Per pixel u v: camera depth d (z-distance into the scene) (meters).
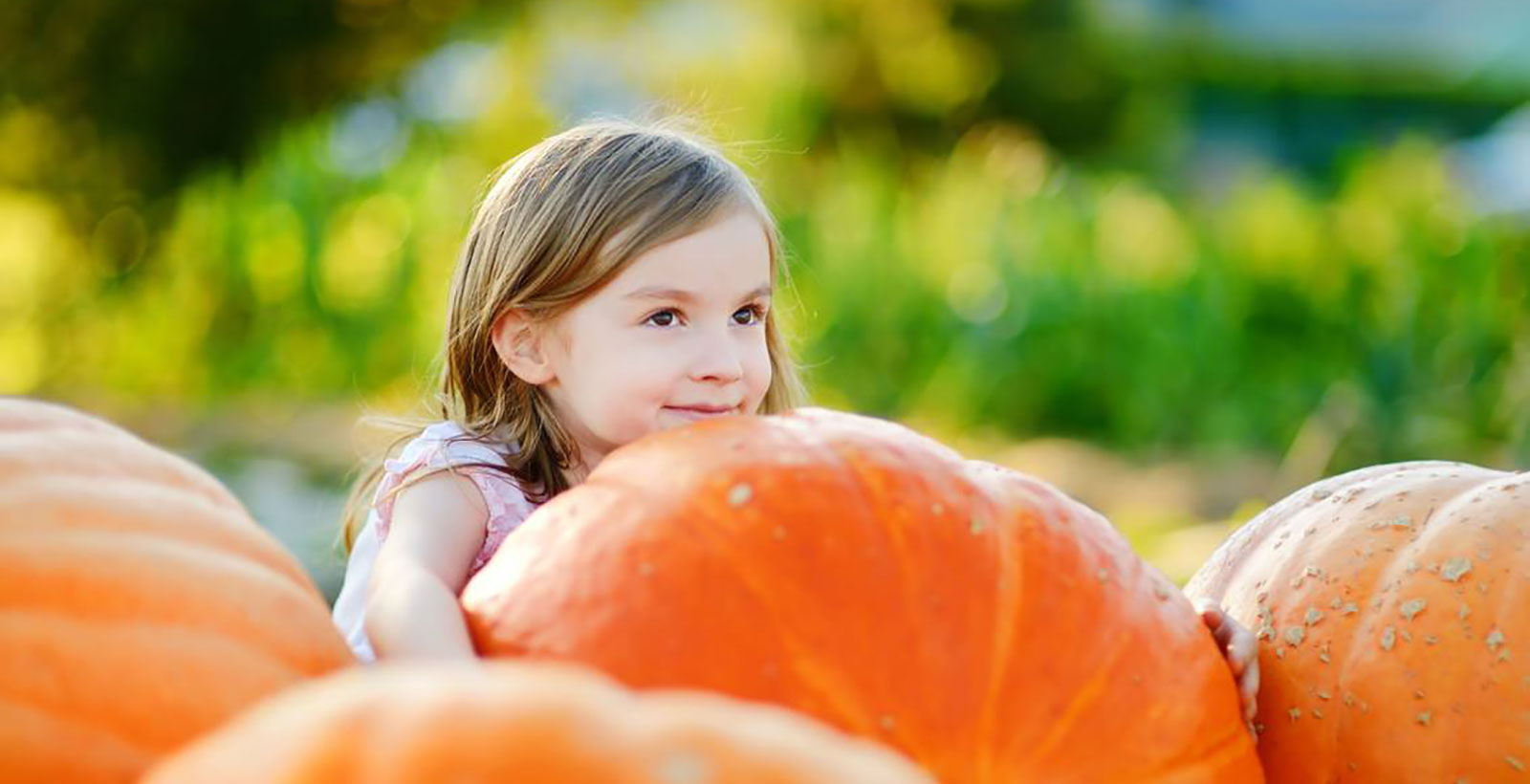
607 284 2.49
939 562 1.60
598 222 2.49
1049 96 19.88
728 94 16.47
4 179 13.36
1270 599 2.11
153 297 10.16
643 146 2.62
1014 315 8.70
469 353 2.71
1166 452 8.21
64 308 10.83
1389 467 2.33
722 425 1.80
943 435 8.49
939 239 9.55
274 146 14.02
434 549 2.35
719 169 2.61
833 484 1.65
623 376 2.47
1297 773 2.02
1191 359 8.37
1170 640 1.69
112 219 13.03
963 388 8.66
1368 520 2.11
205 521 1.60
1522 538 1.98
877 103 19.41
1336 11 35.44
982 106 19.94
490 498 2.49
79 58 13.64
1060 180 10.18
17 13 13.42
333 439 7.78
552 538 1.71
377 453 3.28
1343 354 8.44
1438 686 1.92
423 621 1.74
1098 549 1.72
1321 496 2.28
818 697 1.52
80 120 13.62
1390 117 29.27
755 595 1.56
